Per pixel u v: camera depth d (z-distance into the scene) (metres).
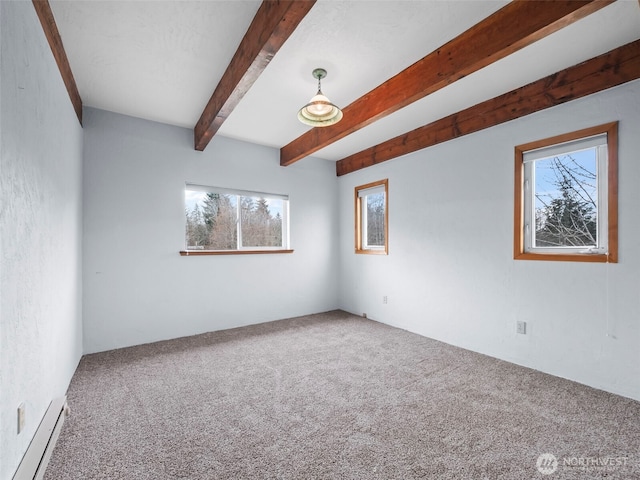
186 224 3.68
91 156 3.06
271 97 2.85
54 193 1.90
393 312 4.03
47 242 1.74
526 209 2.77
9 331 1.21
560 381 2.42
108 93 2.79
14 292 1.26
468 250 3.17
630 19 1.83
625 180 2.17
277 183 4.36
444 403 2.10
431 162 3.53
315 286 4.73
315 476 1.45
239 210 4.08
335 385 2.37
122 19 1.86
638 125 2.11
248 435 1.76
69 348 2.37
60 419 1.74
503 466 1.51
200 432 1.79
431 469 1.49
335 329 3.87
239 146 4.02
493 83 2.61
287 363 2.79
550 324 2.57
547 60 2.27
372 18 1.85
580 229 2.47
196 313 3.67
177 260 3.55
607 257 2.25
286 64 2.32
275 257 4.32
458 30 1.97
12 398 1.23
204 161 3.75
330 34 1.99
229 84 2.35
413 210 3.75
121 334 3.21
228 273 3.91
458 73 2.04
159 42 2.09
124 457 1.58
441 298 3.43
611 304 2.24
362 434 1.77
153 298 3.40
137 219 3.31
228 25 1.94
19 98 1.33
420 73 2.29
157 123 3.45
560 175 2.58
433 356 2.97
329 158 4.83
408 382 2.41
